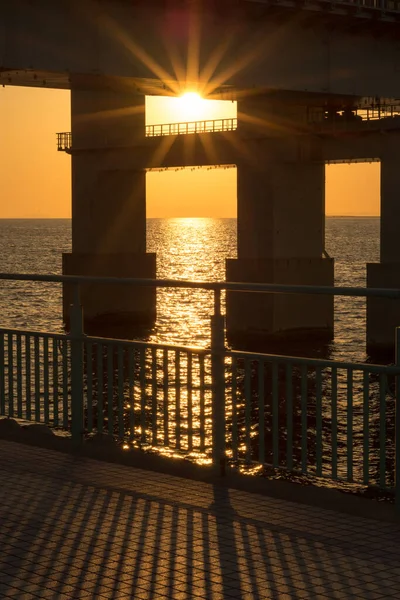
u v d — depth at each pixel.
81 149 119.12
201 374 9.51
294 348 97.81
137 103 117.44
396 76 84.62
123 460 10.05
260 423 9.11
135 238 121.19
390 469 28.95
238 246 106.75
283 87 76.56
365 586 6.43
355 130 97.62
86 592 6.38
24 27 62.03
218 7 70.62
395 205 93.81
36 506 8.38
